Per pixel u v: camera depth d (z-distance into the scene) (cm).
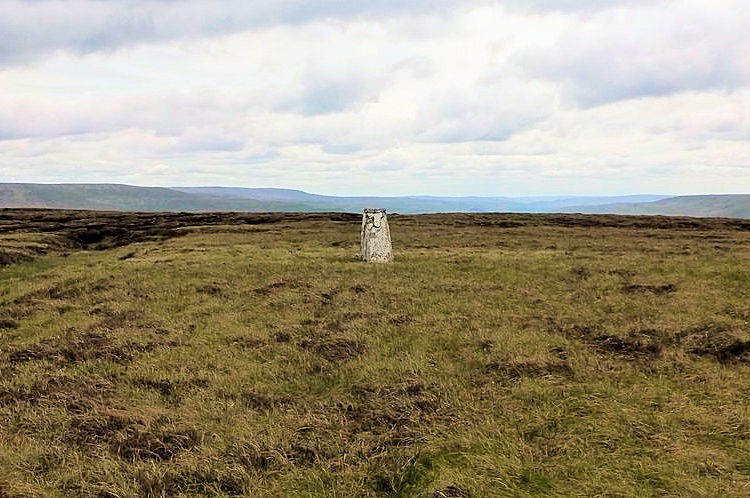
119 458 736
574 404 906
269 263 2642
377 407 921
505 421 856
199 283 2133
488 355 1195
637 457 726
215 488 662
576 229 5447
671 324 1387
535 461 718
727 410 880
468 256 2856
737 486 645
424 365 1134
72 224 6106
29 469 700
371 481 673
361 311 1631
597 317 1515
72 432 827
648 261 2517
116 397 986
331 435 820
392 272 2356
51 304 1844
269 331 1449
